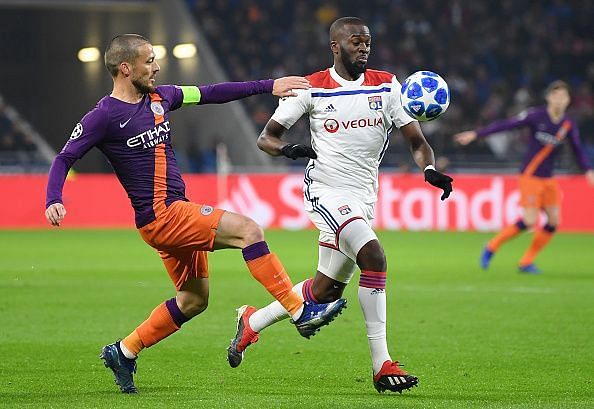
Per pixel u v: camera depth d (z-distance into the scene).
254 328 25.39
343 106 25.73
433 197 87.38
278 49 118.44
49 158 100.81
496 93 114.69
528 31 123.50
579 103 115.50
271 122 26.09
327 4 124.00
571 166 94.19
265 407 22.00
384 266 24.38
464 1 126.00
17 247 70.31
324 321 22.48
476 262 61.25
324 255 26.19
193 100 24.20
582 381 26.03
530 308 40.94
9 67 115.25
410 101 25.09
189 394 23.94
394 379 23.41
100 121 22.89
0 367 27.89
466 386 25.33
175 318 24.22
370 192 26.31
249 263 22.64
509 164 94.88
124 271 55.31
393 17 122.81
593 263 61.16
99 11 112.69
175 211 23.09
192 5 122.00
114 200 90.69
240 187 89.31
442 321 37.38
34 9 112.50
